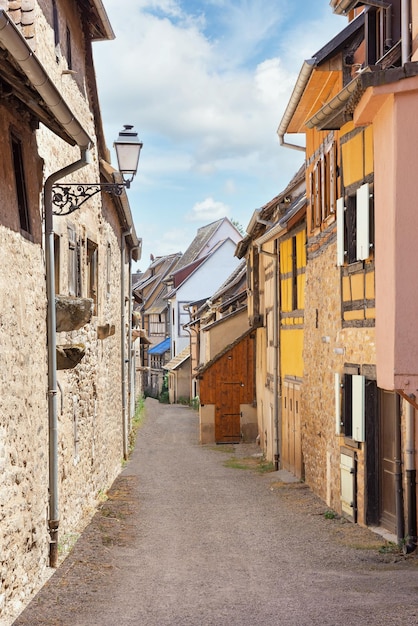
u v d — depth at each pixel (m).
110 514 12.82
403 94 8.11
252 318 24.53
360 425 11.25
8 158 7.15
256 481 18.05
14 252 7.26
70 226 10.92
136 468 20.53
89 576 8.51
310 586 8.12
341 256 11.95
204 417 28.84
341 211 11.90
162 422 36.47
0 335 6.73
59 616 6.87
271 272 21.30
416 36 8.72
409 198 8.09
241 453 25.39
